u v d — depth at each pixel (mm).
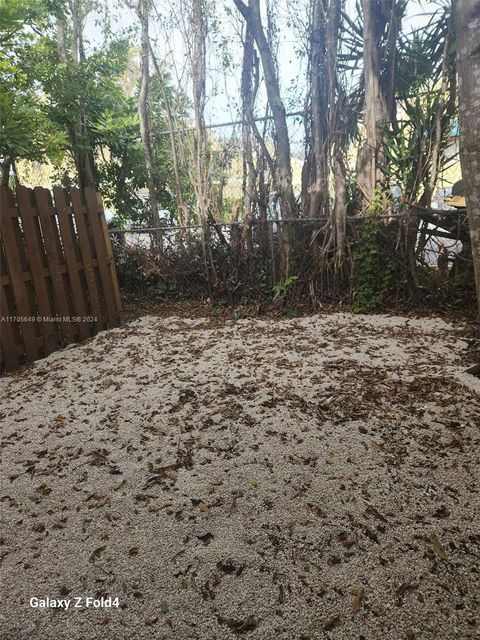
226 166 6578
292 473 2254
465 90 2365
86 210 4996
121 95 7570
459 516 1913
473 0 2230
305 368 3666
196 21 6055
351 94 5879
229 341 4621
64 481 2314
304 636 1440
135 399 3258
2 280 3980
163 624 1506
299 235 5871
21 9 5621
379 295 5398
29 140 5977
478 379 3250
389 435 2553
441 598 1542
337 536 1835
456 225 5203
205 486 2201
